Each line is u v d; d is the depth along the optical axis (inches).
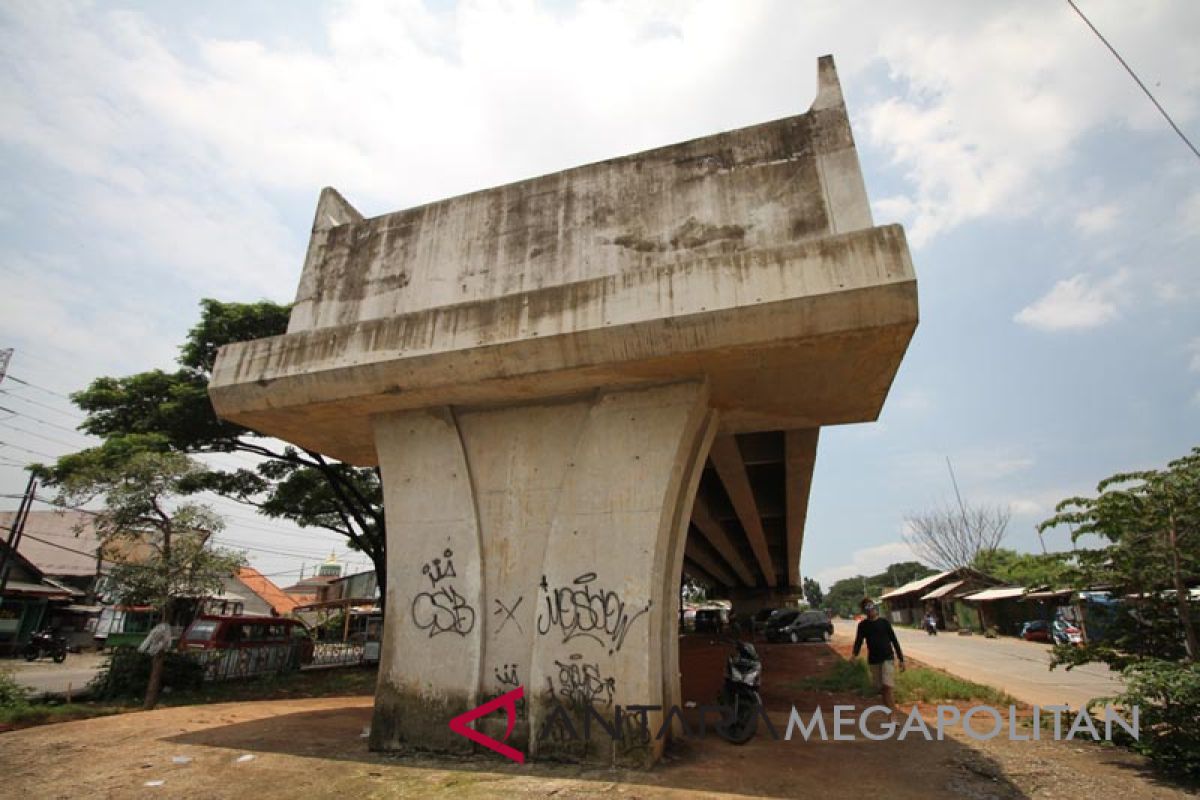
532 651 313.1
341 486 816.3
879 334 279.4
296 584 2568.9
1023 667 729.6
